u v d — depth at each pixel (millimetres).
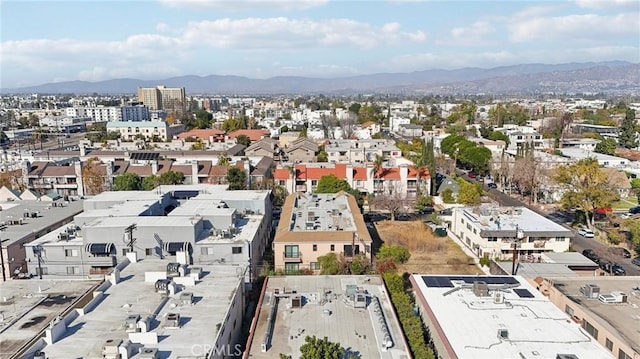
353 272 51938
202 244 52062
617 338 33875
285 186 98125
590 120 199750
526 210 73938
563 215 87312
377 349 32844
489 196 101375
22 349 32719
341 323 36625
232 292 40500
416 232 77500
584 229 77750
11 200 78438
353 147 133625
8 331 35844
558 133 165500
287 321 36938
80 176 96375
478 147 121750
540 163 103875
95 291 40219
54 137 197625
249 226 59969
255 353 32406
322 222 62375
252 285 50469
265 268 55875
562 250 63688
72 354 30594
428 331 37812
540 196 98500
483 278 44000
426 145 113500
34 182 96938
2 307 40219
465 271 61344
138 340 31812
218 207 62188
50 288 44094
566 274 51469
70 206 72938
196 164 99688
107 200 65938
